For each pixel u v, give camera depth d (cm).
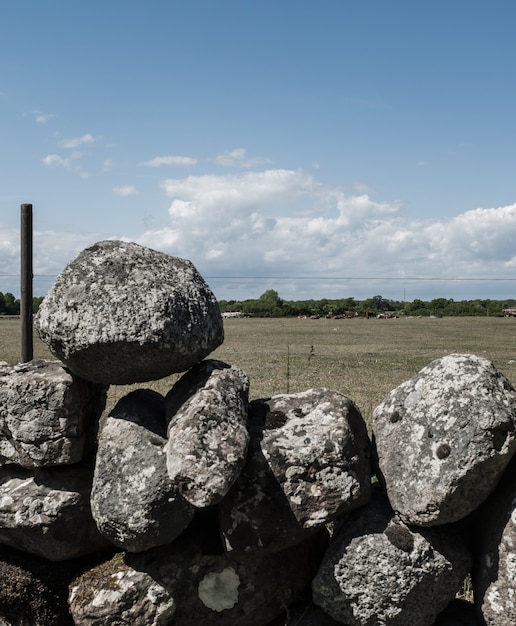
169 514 452
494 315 9075
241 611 489
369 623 460
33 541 500
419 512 444
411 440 460
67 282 468
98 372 481
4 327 5291
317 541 516
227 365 509
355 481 457
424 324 6944
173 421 457
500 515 455
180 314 463
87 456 536
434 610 463
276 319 8606
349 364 2702
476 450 432
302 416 484
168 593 474
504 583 443
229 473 421
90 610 474
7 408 494
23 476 522
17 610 508
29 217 694
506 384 459
